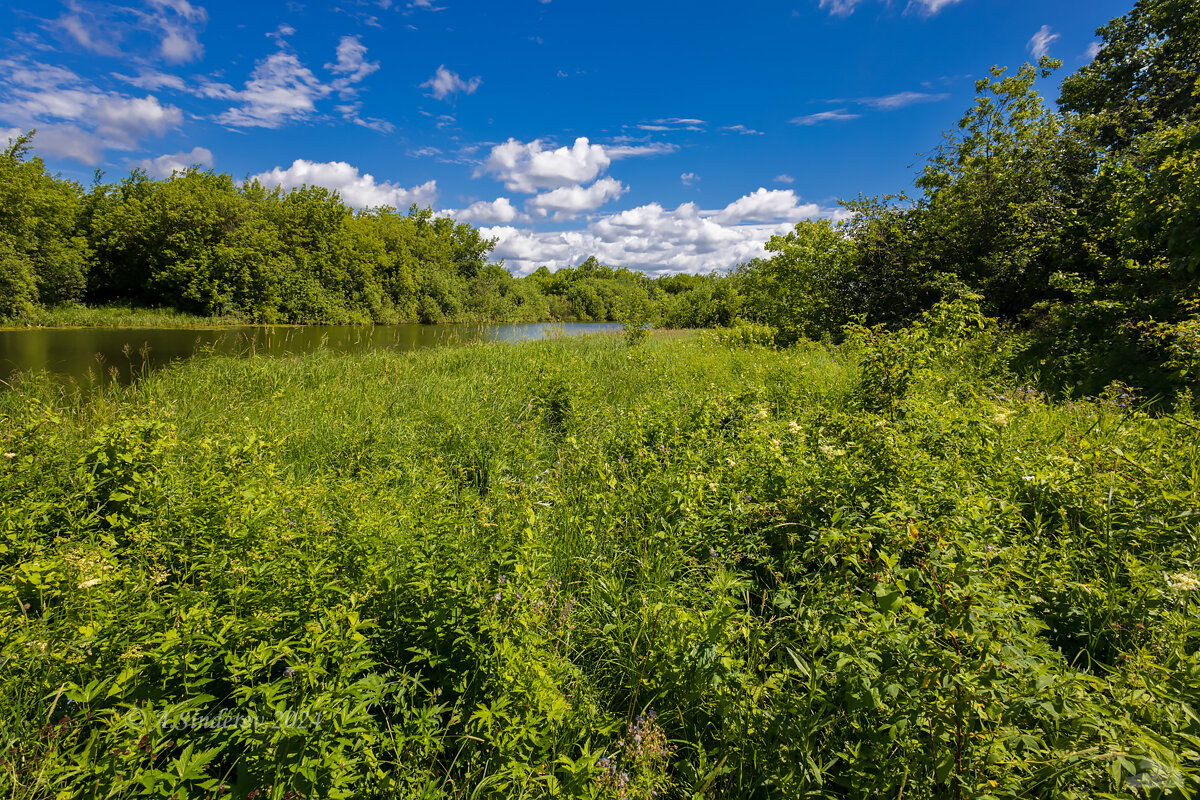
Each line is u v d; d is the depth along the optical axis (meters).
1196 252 5.80
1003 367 7.48
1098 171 10.52
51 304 30.19
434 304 47.50
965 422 3.79
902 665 1.71
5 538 2.86
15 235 28.73
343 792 1.60
